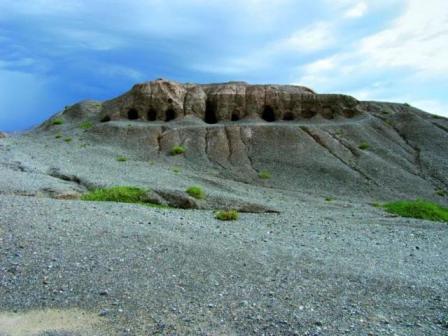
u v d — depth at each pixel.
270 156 55.69
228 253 12.98
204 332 7.71
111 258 11.56
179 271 10.97
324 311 8.73
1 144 61.44
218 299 9.28
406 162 56.31
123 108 74.75
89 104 89.94
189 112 73.69
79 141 63.06
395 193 45.81
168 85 75.69
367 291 10.05
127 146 60.22
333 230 19.81
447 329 7.95
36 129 87.69
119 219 16.58
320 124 67.62
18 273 10.19
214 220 20.41
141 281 10.14
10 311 8.48
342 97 75.69
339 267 12.10
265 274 11.16
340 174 50.06
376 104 84.88
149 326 7.95
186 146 59.44
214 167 52.84
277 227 19.73
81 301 8.98
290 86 82.56
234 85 78.62
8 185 26.11
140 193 26.45
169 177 43.28
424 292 10.04
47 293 9.29
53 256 11.37
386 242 17.31
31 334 7.60
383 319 8.38
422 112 80.06
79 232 13.71
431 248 16.47
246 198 32.72
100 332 7.70
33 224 14.07
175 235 14.76
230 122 72.44
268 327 7.95
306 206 33.28
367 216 26.70
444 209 33.88
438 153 59.50
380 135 65.25
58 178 35.97
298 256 13.29
